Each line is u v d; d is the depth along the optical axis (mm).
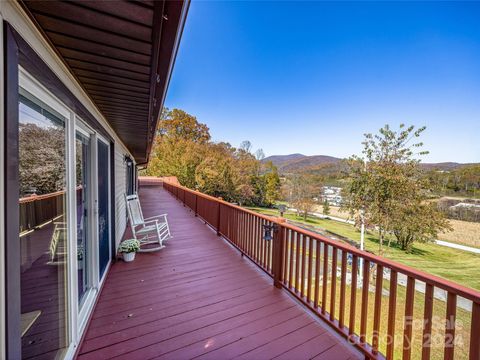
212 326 2105
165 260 3729
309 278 2395
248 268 3463
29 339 1312
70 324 1655
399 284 6465
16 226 922
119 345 1830
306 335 2012
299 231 2559
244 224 3957
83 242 2340
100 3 921
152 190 16656
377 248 11398
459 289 1211
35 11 978
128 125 3549
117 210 4184
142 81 1808
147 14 994
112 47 1300
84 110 1966
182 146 26922
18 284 935
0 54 826
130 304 2428
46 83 1275
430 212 8352
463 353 3279
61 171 1600
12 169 894
